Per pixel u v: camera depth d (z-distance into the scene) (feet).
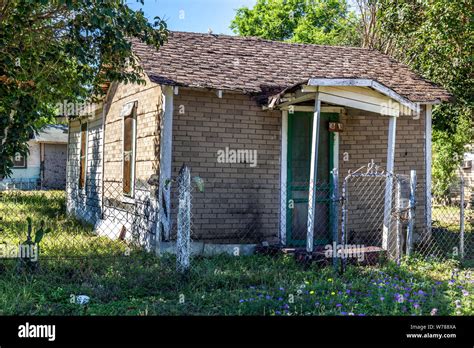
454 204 55.83
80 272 23.44
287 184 32.12
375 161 33.37
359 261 27.68
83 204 46.80
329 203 32.99
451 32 39.17
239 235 30.78
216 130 30.50
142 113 33.45
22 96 24.22
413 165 33.96
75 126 51.96
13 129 23.66
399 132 33.83
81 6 23.82
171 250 28.76
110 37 25.22
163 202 29.22
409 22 44.60
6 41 24.02
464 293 20.40
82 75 27.66
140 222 32.78
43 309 18.34
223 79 30.78
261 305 19.02
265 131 31.65
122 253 28.22
